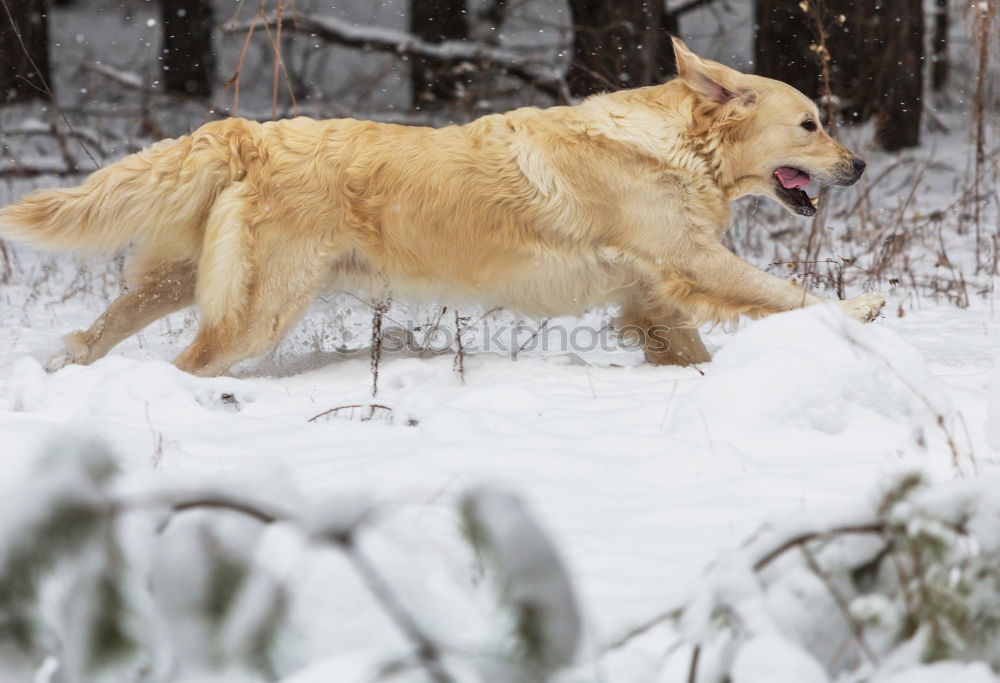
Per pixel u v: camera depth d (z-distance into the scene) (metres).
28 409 9.23
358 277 11.49
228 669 2.84
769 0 27.78
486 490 2.77
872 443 7.83
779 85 11.75
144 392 9.34
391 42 28.19
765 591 3.67
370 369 11.27
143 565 2.82
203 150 11.02
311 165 11.04
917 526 3.51
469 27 33.09
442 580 4.20
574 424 8.80
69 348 11.33
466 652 2.83
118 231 11.16
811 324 8.64
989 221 22.19
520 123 11.46
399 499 2.98
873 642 3.69
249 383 9.98
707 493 6.68
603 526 6.03
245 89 38.06
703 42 42.72
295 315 11.20
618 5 26.08
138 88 29.45
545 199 11.23
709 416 8.13
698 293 11.70
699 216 11.61
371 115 28.62
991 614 3.51
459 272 11.39
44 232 11.06
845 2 27.19
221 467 7.34
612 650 3.65
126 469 2.97
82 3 46.06
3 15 32.16
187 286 11.65
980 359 12.13
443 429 8.28
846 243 20.39
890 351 8.57
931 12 31.34
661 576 5.15
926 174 25.94
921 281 17.83
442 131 11.46
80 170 25.52
